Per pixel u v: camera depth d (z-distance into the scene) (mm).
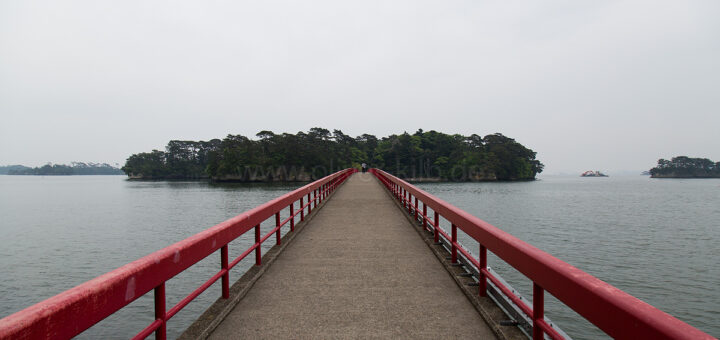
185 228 39750
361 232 8203
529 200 76062
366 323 3443
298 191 8484
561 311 16203
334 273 5094
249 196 82000
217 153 149500
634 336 1476
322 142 150750
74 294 1635
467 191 104938
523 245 2713
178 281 19078
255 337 3162
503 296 3602
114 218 48812
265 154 143500
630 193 105688
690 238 33656
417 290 4371
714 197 89688
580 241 31719
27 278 22125
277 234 6500
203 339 3047
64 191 129250
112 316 15688
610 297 1645
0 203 77312
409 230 8438
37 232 38281
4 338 1269
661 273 22156
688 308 17078
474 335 3188
